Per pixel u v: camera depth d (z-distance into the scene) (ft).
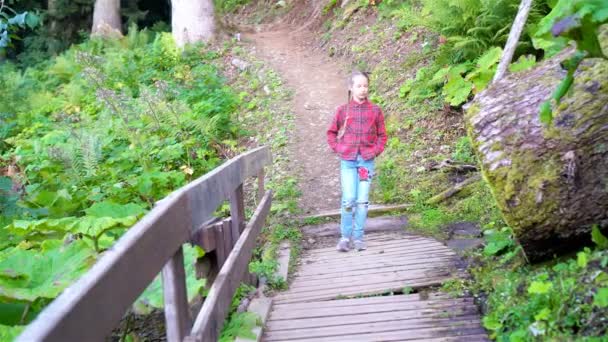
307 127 29.78
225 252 12.31
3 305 8.07
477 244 15.53
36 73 51.75
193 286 8.43
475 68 24.56
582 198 11.19
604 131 11.08
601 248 10.95
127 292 5.07
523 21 19.01
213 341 7.97
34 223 10.35
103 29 56.24
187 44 44.91
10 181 16.76
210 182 9.08
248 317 11.60
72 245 8.89
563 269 10.69
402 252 16.08
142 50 47.09
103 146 25.17
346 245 16.93
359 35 39.63
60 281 8.06
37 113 37.47
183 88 35.65
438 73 25.38
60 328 3.81
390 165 23.59
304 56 42.88
